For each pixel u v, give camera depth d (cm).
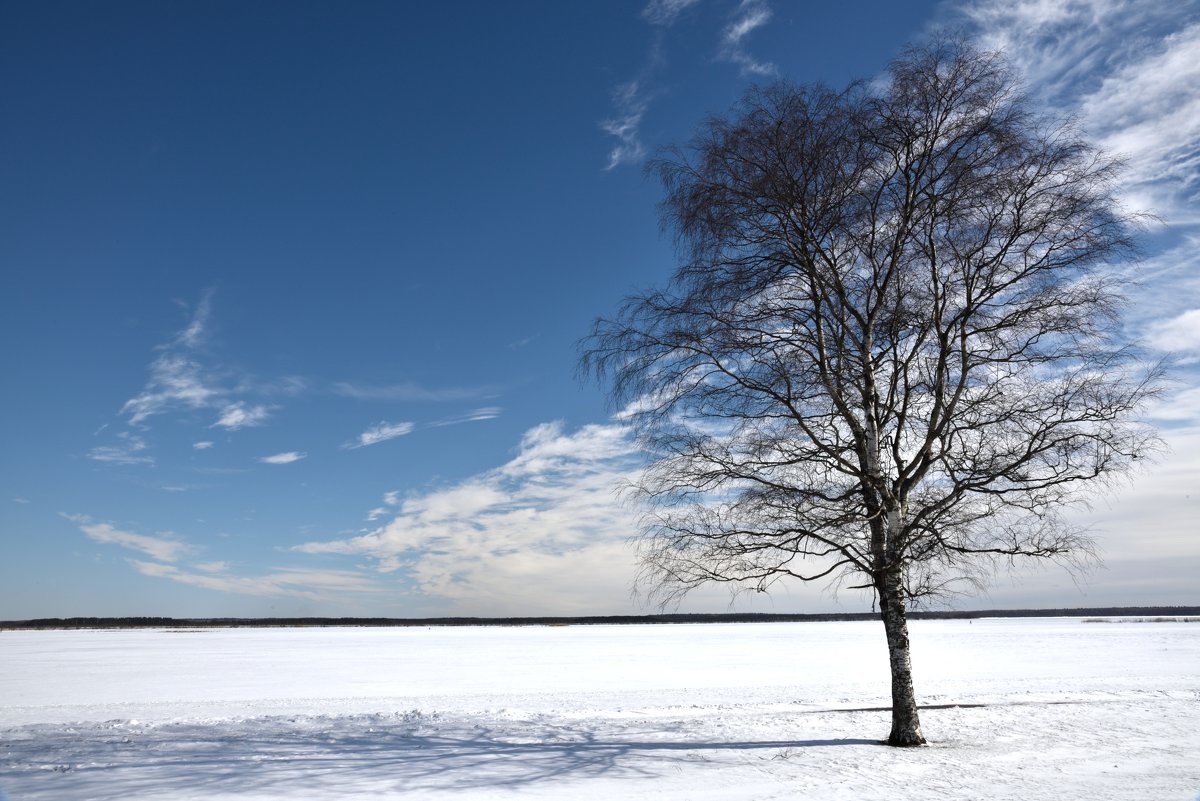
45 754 1270
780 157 1248
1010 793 919
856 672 3266
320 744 1359
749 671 3375
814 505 1217
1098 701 1839
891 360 1278
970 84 1205
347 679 3166
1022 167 1193
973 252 1219
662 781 1010
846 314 1316
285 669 3731
